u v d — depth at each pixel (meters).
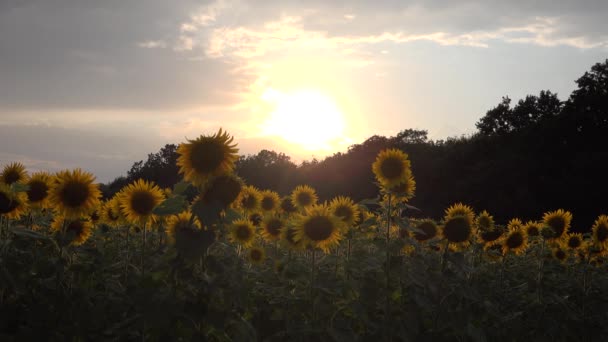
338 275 7.09
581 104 61.62
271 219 8.30
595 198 54.16
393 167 6.74
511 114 81.75
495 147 66.69
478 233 8.58
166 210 4.32
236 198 4.47
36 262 5.25
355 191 75.50
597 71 63.72
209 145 4.39
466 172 66.00
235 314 4.52
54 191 5.59
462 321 6.05
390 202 6.86
